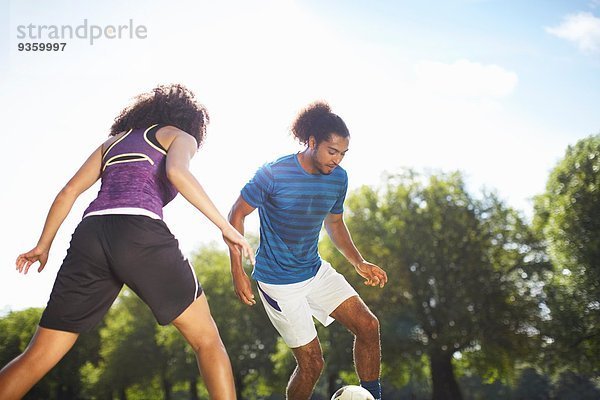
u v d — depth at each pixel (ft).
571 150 98.89
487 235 109.91
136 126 9.91
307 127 13.26
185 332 9.14
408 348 106.52
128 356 152.15
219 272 138.72
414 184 115.14
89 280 8.64
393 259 108.68
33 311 158.61
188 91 10.43
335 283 13.83
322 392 167.12
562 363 97.91
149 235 8.73
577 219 92.94
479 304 105.09
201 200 8.66
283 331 13.96
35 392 159.02
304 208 13.44
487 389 189.16
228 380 9.00
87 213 8.95
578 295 93.15
